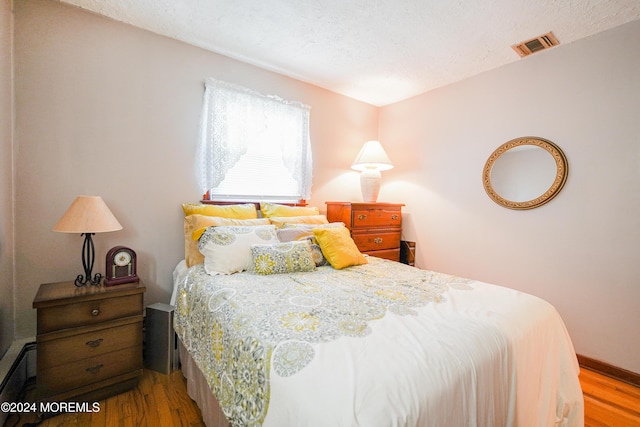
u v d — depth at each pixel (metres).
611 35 1.96
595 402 1.69
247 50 2.34
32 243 1.73
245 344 0.97
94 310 1.55
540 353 1.22
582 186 2.09
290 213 2.52
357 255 2.16
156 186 2.14
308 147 2.96
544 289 2.28
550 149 2.21
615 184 1.95
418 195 3.20
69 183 1.82
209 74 2.35
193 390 1.54
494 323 1.12
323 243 2.12
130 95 2.02
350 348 0.88
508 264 2.49
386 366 0.79
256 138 2.59
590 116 2.05
